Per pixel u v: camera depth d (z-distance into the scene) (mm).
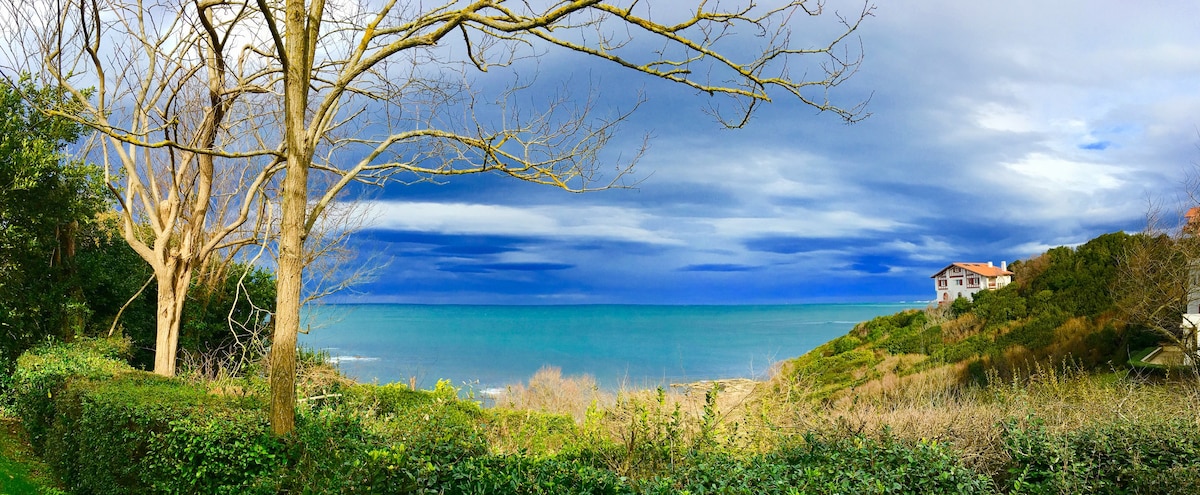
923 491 4922
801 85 6449
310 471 5293
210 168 13547
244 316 18906
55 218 13375
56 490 7855
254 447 5594
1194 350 14047
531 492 4379
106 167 13031
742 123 6648
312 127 6422
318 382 11703
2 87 12305
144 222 17438
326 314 15883
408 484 4379
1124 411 6734
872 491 4648
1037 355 19266
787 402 7691
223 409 6422
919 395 8445
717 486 4625
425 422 6324
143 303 17922
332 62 9562
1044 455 5586
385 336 77750
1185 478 5211
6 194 12500
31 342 13836
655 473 6012
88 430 7211
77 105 10516
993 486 5477
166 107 12648
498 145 7453
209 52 12305
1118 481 5562
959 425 6371
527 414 10203
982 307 25750
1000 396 7520
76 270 15180
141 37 12016
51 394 9078
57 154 12789
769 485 4539
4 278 13406
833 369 25562
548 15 6219
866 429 6336
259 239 14039
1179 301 15773
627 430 6820
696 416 7164
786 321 124750
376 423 7312
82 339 14148
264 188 13836
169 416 6059
